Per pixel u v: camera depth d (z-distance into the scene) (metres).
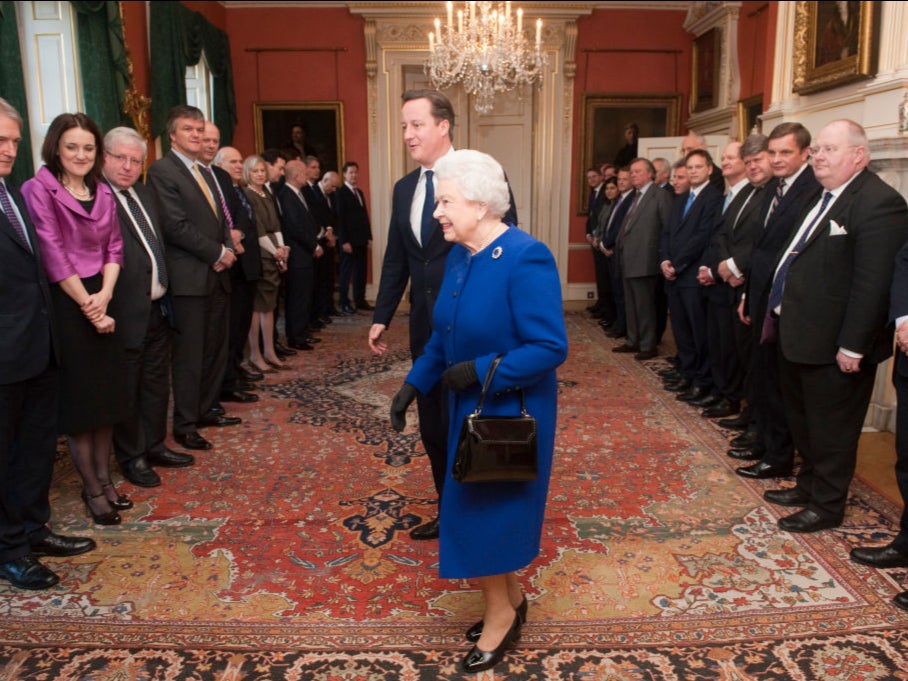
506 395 2.06
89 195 3.02
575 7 9.23
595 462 3.95
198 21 7.72
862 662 2.27
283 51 9.39
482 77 7.56
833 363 2.96
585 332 7.91
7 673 2.23
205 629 2.46
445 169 2.04
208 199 4.06
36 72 5.36
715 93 8.53
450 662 2.29
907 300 2.62
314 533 3.14
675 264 5.17
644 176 6.29
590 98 9.55
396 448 4.18
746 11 7.86
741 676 2.21
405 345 7.09
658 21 9.46
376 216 9.76
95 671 2.25
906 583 2.70
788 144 3.51
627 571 2.81
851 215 2.86
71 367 2.96
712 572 2.79
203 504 3.43
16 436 2.78
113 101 5.70
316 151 9.61
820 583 2.71
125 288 3.32
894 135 4.64
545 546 3.01
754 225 4.18
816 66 5.55
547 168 9.71
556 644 2.37
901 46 4.68
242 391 5.19
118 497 3.39
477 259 2.07
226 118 8.95
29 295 2.61
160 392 3.84
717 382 4.79
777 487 3.58
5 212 2.56
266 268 5.84
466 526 2.07
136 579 2.77
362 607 2.59
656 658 2.30
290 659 2.30
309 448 4.18
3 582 2.73
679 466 3.88
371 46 9.28
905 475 2.73
